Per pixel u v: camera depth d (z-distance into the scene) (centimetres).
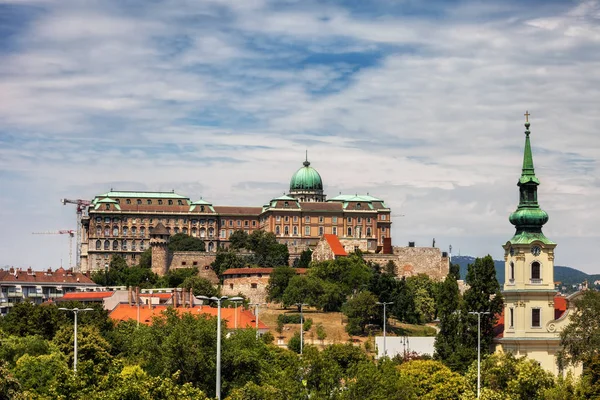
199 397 17125
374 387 19712
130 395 16800
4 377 17525
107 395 16812
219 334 16650
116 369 19312
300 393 19362
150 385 17112
